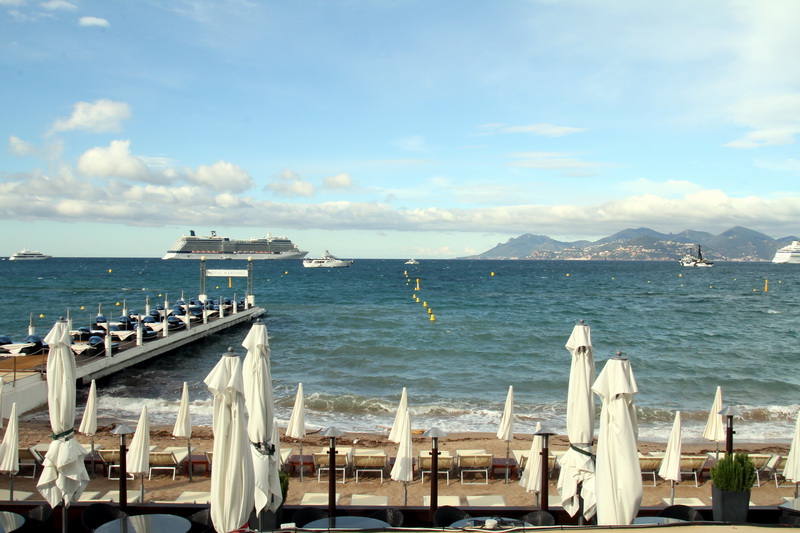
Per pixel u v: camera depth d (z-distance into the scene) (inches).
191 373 1238.3
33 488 588.1
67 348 444.1
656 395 1086.4
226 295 3380.9
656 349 1583.4
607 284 4790.8
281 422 869.8
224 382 339.3
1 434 779.4
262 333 400.5
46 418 879.1
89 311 2470.5
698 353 1520.7
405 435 539.8
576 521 440.1
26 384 912.9
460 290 3944.4
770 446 775.1
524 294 3617.1
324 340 1674.5
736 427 884.6
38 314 2329.0
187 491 582.6
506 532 344.8
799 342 1720.0
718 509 412.5
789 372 1291.8
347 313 2417.6
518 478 632.4
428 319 2208.4
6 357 1073.5
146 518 373.4
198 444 735.1
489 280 5319.9
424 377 1220.5
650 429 868.6
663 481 635.5
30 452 622.2
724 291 4005.9
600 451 363.6
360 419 910.4
